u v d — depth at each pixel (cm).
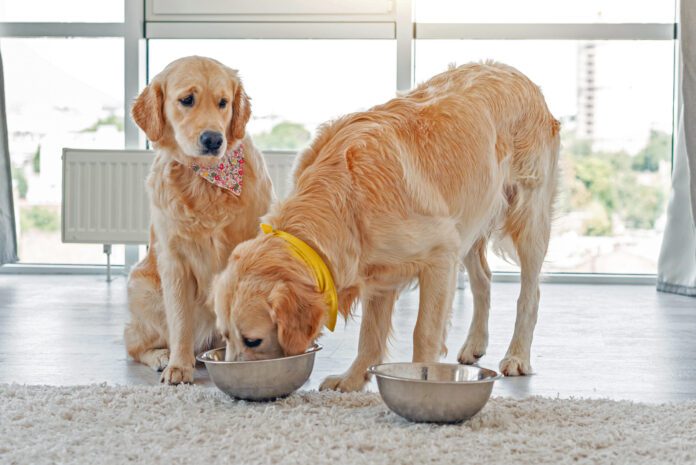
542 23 549
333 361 300
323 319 211
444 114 252
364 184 225
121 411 213
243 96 278
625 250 562
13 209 557
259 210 279
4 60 570
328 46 559
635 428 201
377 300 254
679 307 441
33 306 433
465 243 262
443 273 238
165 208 268
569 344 331
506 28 552
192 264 273
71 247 589
